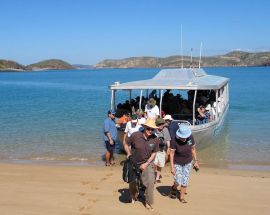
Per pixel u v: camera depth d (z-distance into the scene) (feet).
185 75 57.31
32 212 25.21
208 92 61.77
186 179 26.71
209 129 49.34
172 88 46.26
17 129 66.28
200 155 46.14
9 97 150.00
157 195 29.01
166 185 31.91
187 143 26.20
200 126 45.80
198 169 38.86
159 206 26.50
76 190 30.25
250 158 44.29
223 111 68.64
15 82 319.88
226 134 59.72
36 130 65.00
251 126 67.05
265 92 147.33
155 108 45.34
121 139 45.73
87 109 99.66
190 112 51.19
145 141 25.00
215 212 25.53
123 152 47.73
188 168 26.73
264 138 55.93
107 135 40.06
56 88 216.54
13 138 57.88
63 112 92.79
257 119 75.97
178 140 26.14
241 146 50.98
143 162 25.09
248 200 27.99
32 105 113.09
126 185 31.73
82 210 25.63
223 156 45.39
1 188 30.86
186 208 26.17
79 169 38.29
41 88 221.46
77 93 169.37
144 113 45.01
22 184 32.14
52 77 439.22
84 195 28.89
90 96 149.07
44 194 29.17
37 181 33.17
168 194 29.25
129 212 25.29
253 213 25.45
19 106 110.42
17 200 27.71
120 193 29.37
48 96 153.07
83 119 78.95
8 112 94.12
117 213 25.09
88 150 49.49
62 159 44.78
